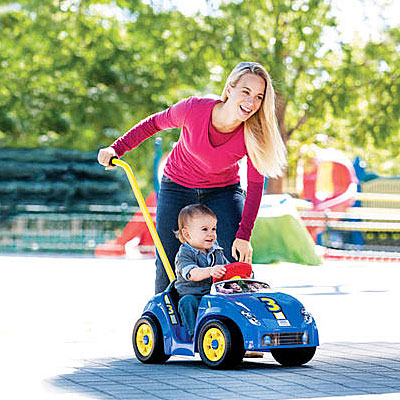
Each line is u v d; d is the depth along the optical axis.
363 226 22.41
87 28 28.45
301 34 27.47
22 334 8.86
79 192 29.86
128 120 29.64
